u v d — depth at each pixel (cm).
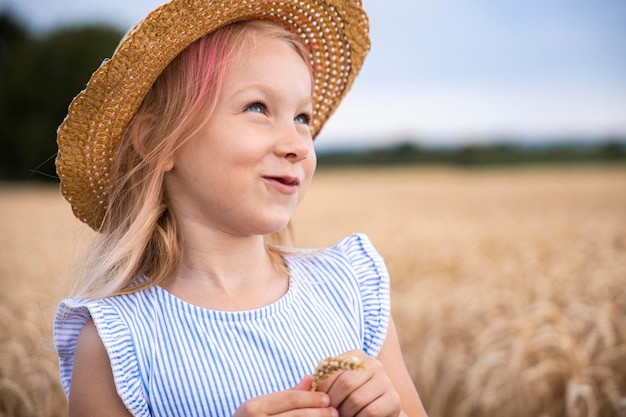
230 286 165
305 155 158
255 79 156
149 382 154
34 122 4203
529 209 1492
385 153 5175
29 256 731
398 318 502
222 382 154
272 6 174
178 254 165
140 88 162
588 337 427
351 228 1027
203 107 154
